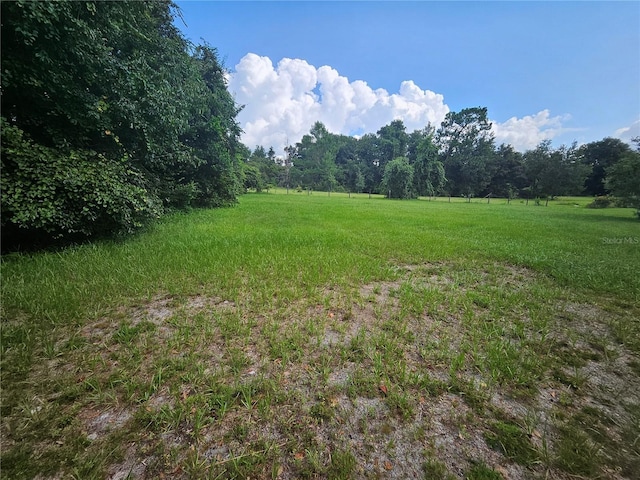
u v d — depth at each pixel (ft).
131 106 17.95
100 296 8.37
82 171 13.78
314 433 4.22
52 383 5.02
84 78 15.72
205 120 38.52
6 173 11.62
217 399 4.72
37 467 3.61
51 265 10.70
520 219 37.17
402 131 163.53
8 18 11.37
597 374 5.88
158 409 4.51
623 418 4.69
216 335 6.77
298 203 53.98
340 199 77.30
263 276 10.87
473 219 35.14
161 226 20.76
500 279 12.00
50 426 4.18
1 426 4.17
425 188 108.99
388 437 4.20
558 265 13.97
